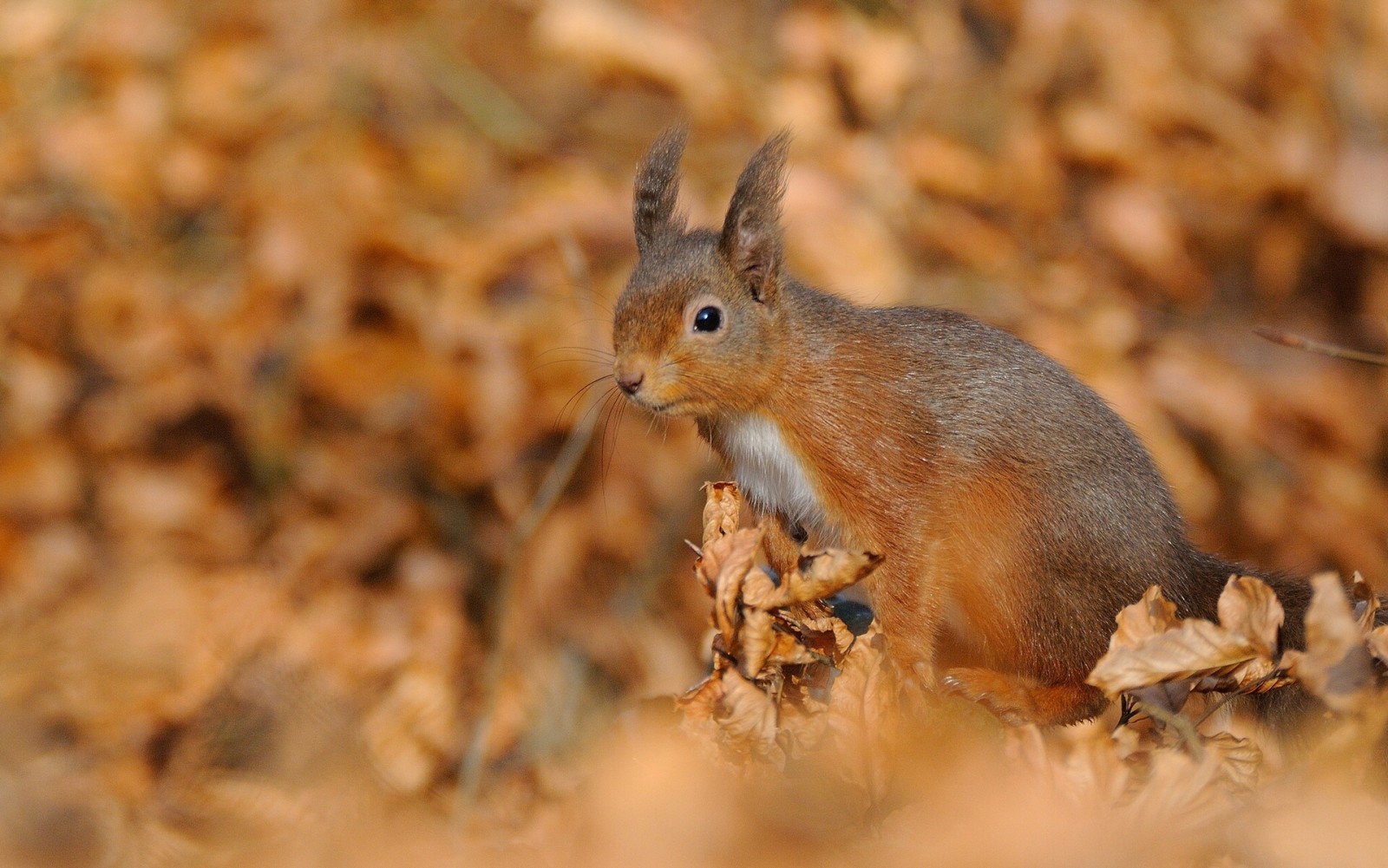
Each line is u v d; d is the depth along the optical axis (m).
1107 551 7.13
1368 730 5.24
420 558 11.73
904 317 7.59
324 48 15.27
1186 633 5.66
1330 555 12.59
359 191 14.00
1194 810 5.29
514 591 10.23
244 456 12.66
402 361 12.93
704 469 12.29
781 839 5.94
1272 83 15.11
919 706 6.14
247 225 14.04
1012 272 13.91
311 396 12.85
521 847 7.63
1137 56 15.02
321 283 13.41
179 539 11.91
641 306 7.46
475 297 13.16
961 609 7.47
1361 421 13.47
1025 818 5.48
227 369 13.05
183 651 10.07
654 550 11.87
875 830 5.80
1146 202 14.32
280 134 14.59
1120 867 5.30
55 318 13.38
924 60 15.30
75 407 12.90
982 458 7.19
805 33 14.61
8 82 15.03
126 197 14.22
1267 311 14.23
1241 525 12.72
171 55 15.26
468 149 14.57
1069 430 7.21
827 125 14.41
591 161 14.59
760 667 6.09
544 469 12.32
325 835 8.28
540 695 10.49
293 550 11.69
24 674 9.80
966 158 14.48
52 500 12.21
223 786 8.56
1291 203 14.49
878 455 7.30
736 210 7.43
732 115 14.69
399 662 10.52
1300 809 5.22
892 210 14.06
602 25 14.73
